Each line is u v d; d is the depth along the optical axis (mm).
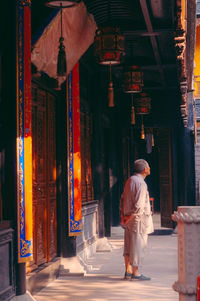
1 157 5383
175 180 14242
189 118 16531
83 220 9742
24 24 5457
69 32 6258
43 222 7188
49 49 5934
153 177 26266
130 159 16797
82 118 10297
